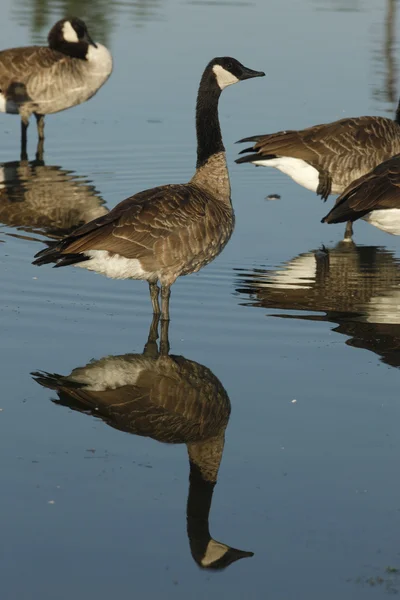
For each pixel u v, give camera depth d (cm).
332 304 1429
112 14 3744
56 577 784
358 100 2605
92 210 1894
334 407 1091
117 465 957
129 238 1238
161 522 859
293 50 3166
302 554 818
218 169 1415
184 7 3922
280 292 1486
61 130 2542
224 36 3344
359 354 1240
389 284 1531
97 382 1152
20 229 1777
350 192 1636
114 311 1399
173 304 1430
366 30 3491
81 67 2523
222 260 1659
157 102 2711
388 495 906
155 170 2181
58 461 962
